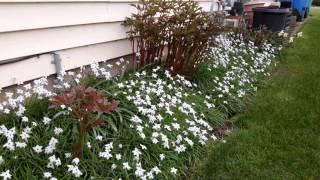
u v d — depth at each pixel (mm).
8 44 3316
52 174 2859
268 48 8359
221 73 5820
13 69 3420
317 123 4840
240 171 3623
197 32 4934
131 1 4891
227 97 5223
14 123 3164
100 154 3010
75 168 2758
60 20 3812
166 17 4891
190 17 4977
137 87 4250
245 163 3748
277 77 6977
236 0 11305
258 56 7566
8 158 2879
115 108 2869
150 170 3250
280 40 9359
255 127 4625
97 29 4383
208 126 4117
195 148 3875
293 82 6648
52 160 2812
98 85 4012
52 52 3793
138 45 4922
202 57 5469
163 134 3660
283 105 5422
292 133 4504
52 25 3725
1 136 3055
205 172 3566
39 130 3207
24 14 3398
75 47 4098
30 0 3408
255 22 10359
